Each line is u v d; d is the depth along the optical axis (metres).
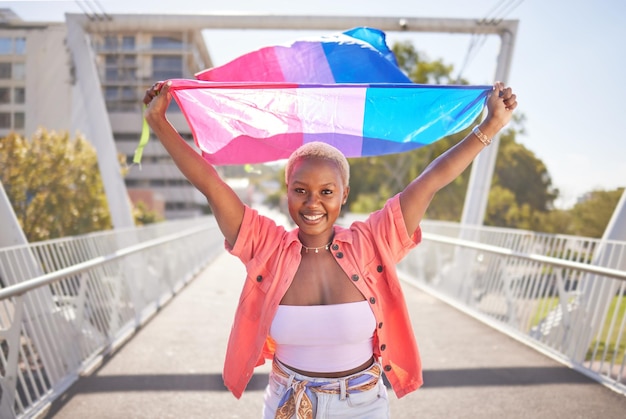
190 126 2.44
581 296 5.62
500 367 5.23
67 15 9.45
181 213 38.12
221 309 8.32
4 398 3.68
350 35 2.79
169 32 10.98
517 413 4.04
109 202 10.01
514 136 18.97
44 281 4.08
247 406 4.21
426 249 10.92
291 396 1.86
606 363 5.84
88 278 5.68
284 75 2.62
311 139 2.58
